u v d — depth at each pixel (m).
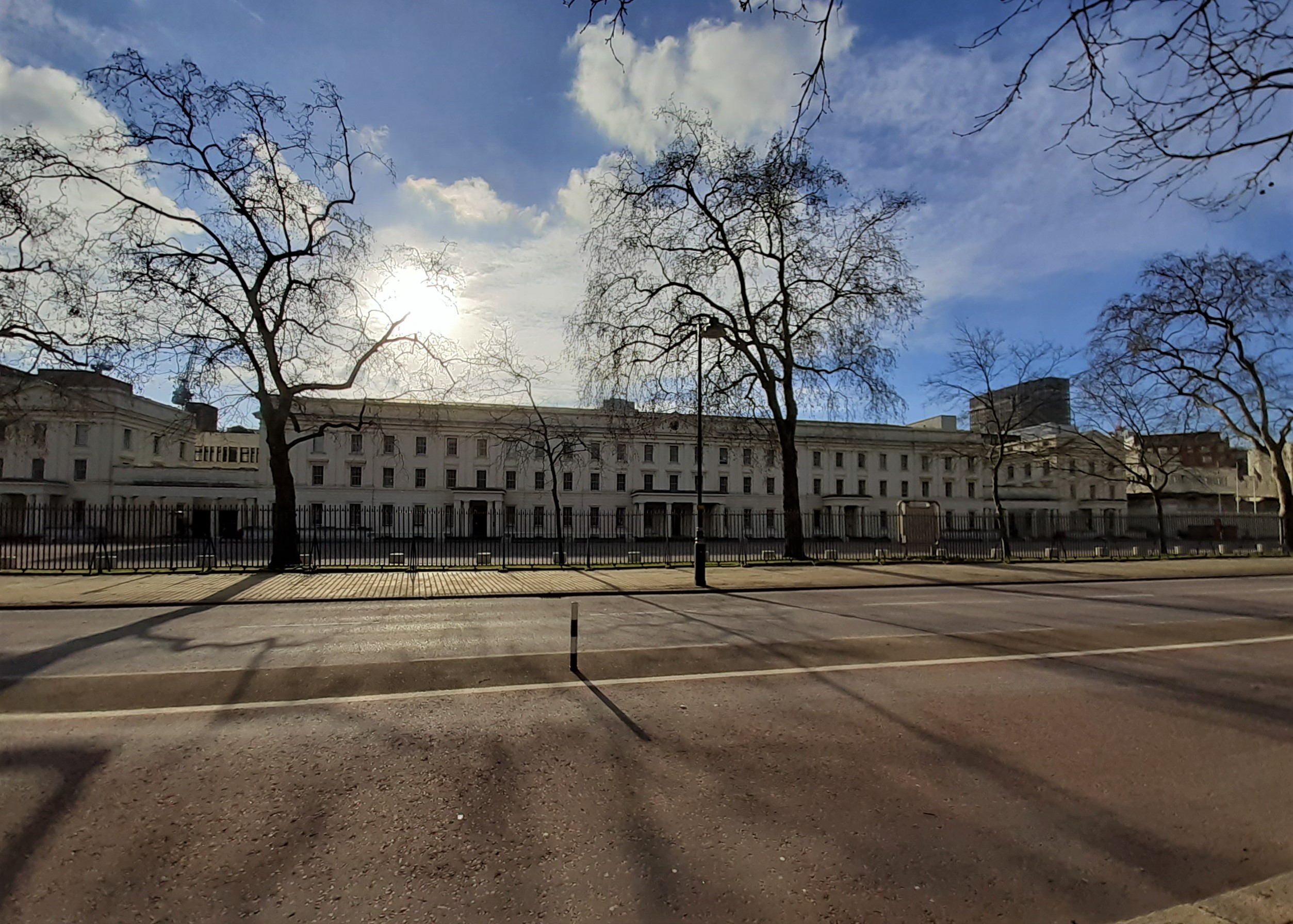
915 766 5.21
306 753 5.39
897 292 25.72
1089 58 4.30
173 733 5.84
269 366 22.33
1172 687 7.67
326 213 22.62
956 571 23.62
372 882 3.54
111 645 9.77
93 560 22.20
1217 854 3.91
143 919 3.21
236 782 4.82
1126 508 72.94
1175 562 29.41
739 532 69.50
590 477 68.44
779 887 3.51
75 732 5.84
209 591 16.12
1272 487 66.12
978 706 6.83
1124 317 33.84
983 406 49.09
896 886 3.53
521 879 3.58
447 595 16.05
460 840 4.00
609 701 6.91
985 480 78.50
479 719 6.29
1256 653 9.65
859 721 6.30
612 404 27.52
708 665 8.55
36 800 4.48
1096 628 11.94
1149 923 3.05
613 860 3.79
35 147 19.36
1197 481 65.25
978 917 3.25
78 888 3.45
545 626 11.66
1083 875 3.66
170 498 58.53
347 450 63.56
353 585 17.58
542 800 4.55
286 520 21.94
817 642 10.15
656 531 66.12
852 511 72.50
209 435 76.44
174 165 20.25
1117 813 4.43
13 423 31.80
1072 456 52.06
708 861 3.77
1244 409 34.91
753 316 26.83
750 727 6.09
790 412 27.45
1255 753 5.56
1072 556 32.34
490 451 66.62
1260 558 32.47
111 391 59.28
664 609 13.99
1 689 7.27
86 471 58.50
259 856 3.79
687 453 70.94
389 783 4.81
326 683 7.55
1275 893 3.29
